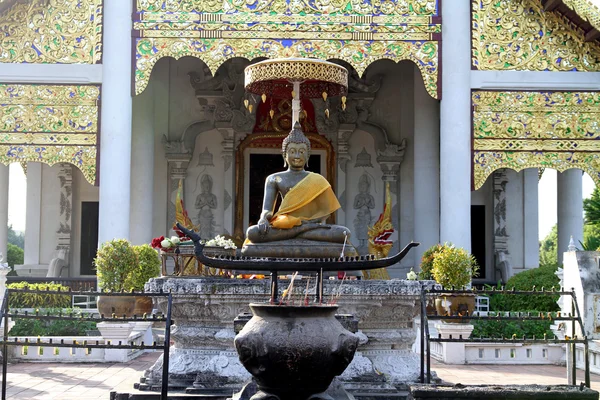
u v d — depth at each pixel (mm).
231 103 23078
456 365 12906
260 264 6242
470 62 17062
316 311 5523
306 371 5395
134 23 16875
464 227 16594
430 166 20562
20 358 12922
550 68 17109
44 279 16797
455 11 16938
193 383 8562
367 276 14891
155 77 23141
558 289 15328
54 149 16797
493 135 16969
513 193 23906
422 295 7785
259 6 16922
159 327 16312
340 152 23266
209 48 16844
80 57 16922
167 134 23109
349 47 16922
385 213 18922
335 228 9789
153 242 12188
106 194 16547
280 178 10078
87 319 7098
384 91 23500
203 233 23016
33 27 16969
